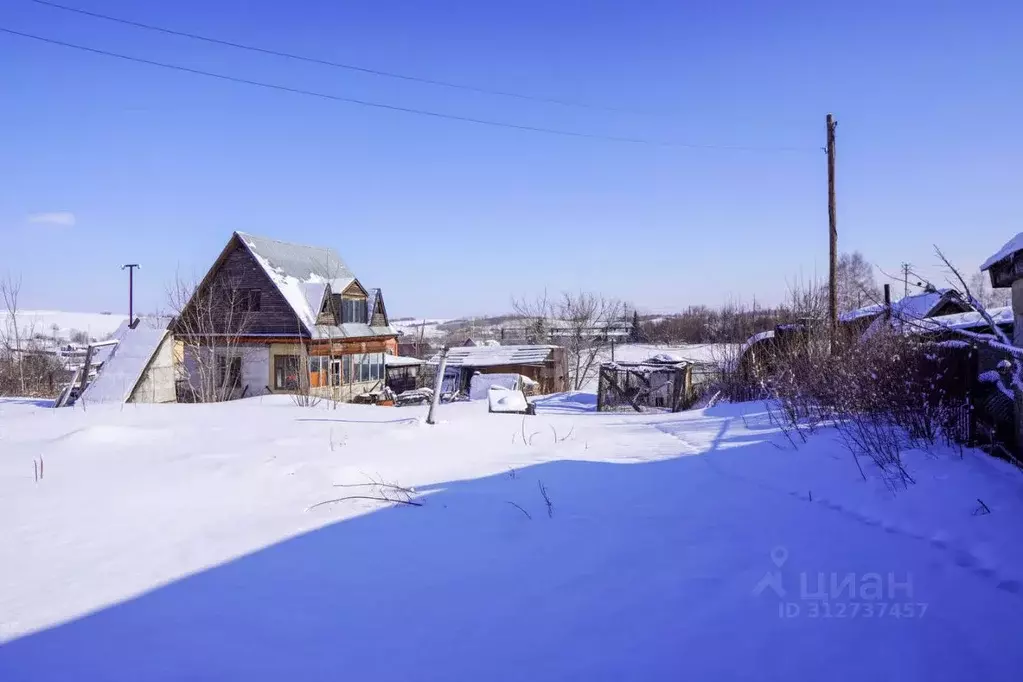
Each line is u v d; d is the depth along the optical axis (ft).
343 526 16.92
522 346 117.19
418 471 24.89
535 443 33.60
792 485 22.43
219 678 9.20
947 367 23.13
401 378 121.80
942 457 21.01
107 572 13.35
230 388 74.38
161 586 12.68
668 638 10.63
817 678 9.33
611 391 69.00
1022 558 13.60
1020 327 21.93
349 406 50.78
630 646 10.34
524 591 12.70
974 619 11.28
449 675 9.37
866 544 15.64
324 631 10.82
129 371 54.39
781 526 17.37
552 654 10.07
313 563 14.15
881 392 26.27
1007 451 19.86
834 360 34.14
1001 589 12.63
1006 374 19.99
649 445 33.22
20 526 16.20
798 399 37.24
